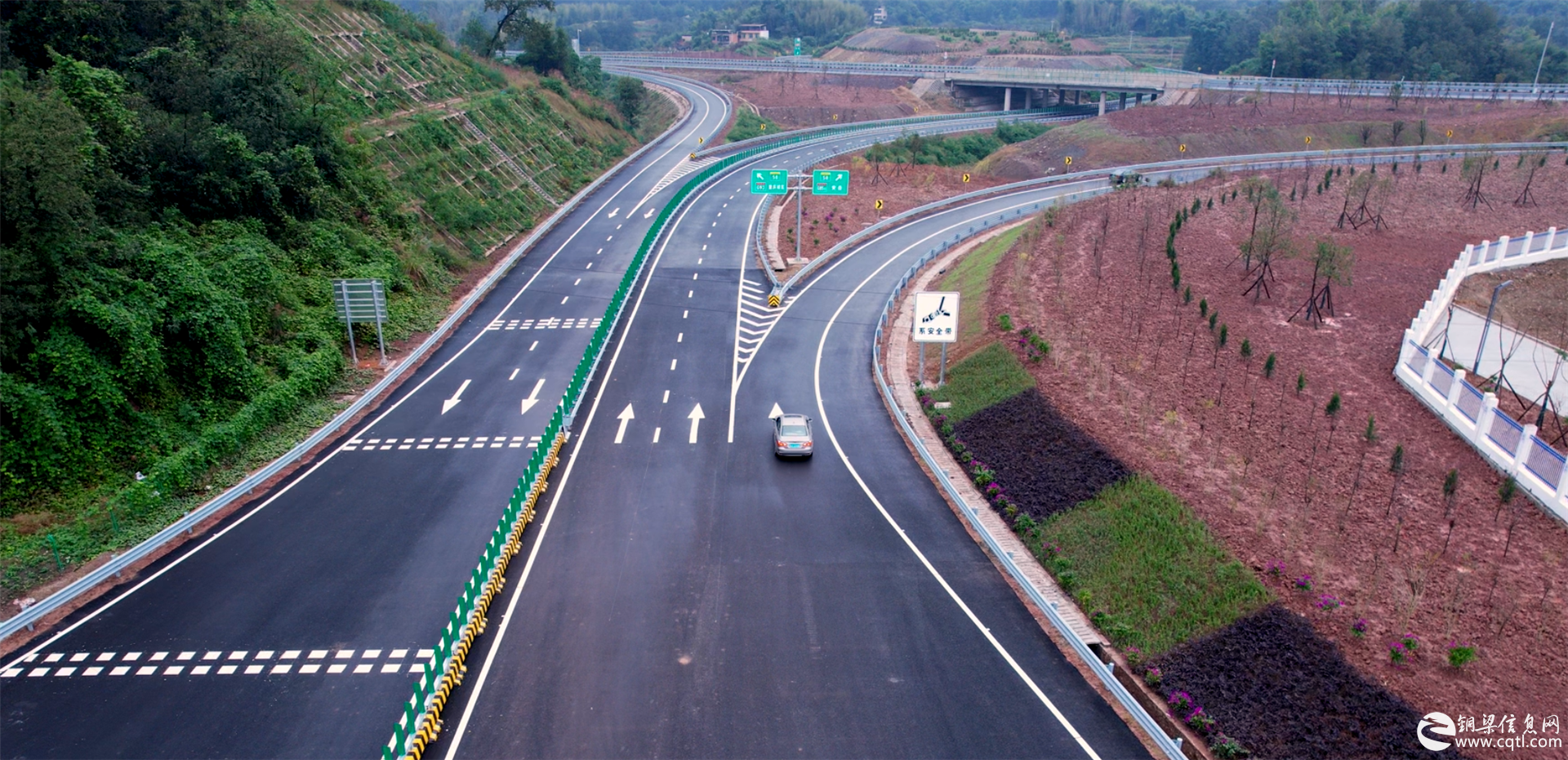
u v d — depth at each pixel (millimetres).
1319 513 25844
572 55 110500
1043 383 34781
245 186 42438
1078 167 91812
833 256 59750
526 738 18672
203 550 26078
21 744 18406
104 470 28812
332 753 18219
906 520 28156
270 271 38938
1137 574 24016
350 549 26141
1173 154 92500
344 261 45031
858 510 28703
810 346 44000
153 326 31906
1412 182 65688
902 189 77938
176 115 42750
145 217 37125
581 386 37906
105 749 18281
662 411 36312
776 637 22172
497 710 19516
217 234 40281
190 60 44500
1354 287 45062
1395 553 23969
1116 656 21641
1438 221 56844
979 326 42062
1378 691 19344
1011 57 185750
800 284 53875
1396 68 128125
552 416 35219
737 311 48781
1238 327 39969
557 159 77375
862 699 20016
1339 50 131375
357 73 66438
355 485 30266
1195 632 21766
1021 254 49938
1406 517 25531
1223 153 93625
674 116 116562
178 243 37375
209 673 20734
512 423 35281
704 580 24641
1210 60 176625
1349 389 33812
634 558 25672
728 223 66688
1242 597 22453
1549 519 25250
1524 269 45781
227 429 31688
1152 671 20578
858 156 92625
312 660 21188
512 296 50938
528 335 45312
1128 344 38062
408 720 17953
